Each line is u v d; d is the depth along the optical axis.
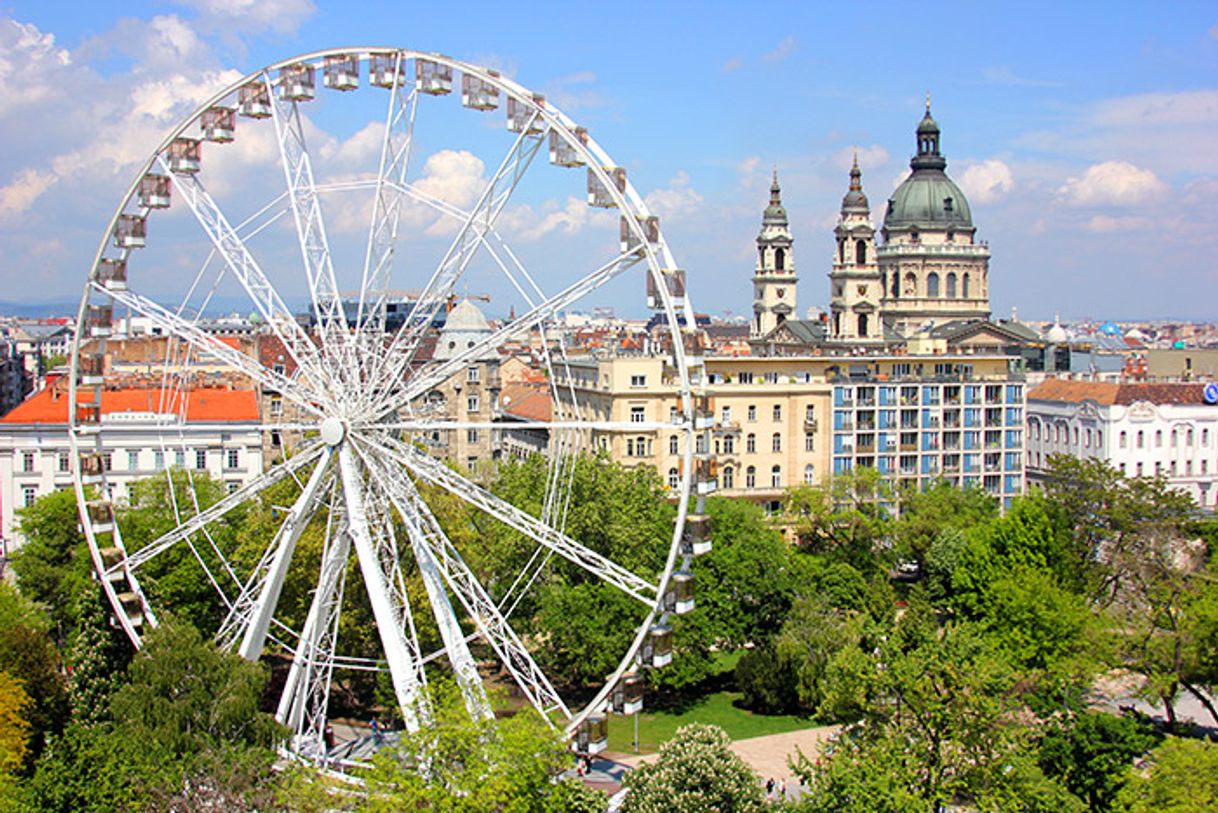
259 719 70.31
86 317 81.62
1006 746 67.50
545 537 75.75
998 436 179.50
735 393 163.25
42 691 83.50
